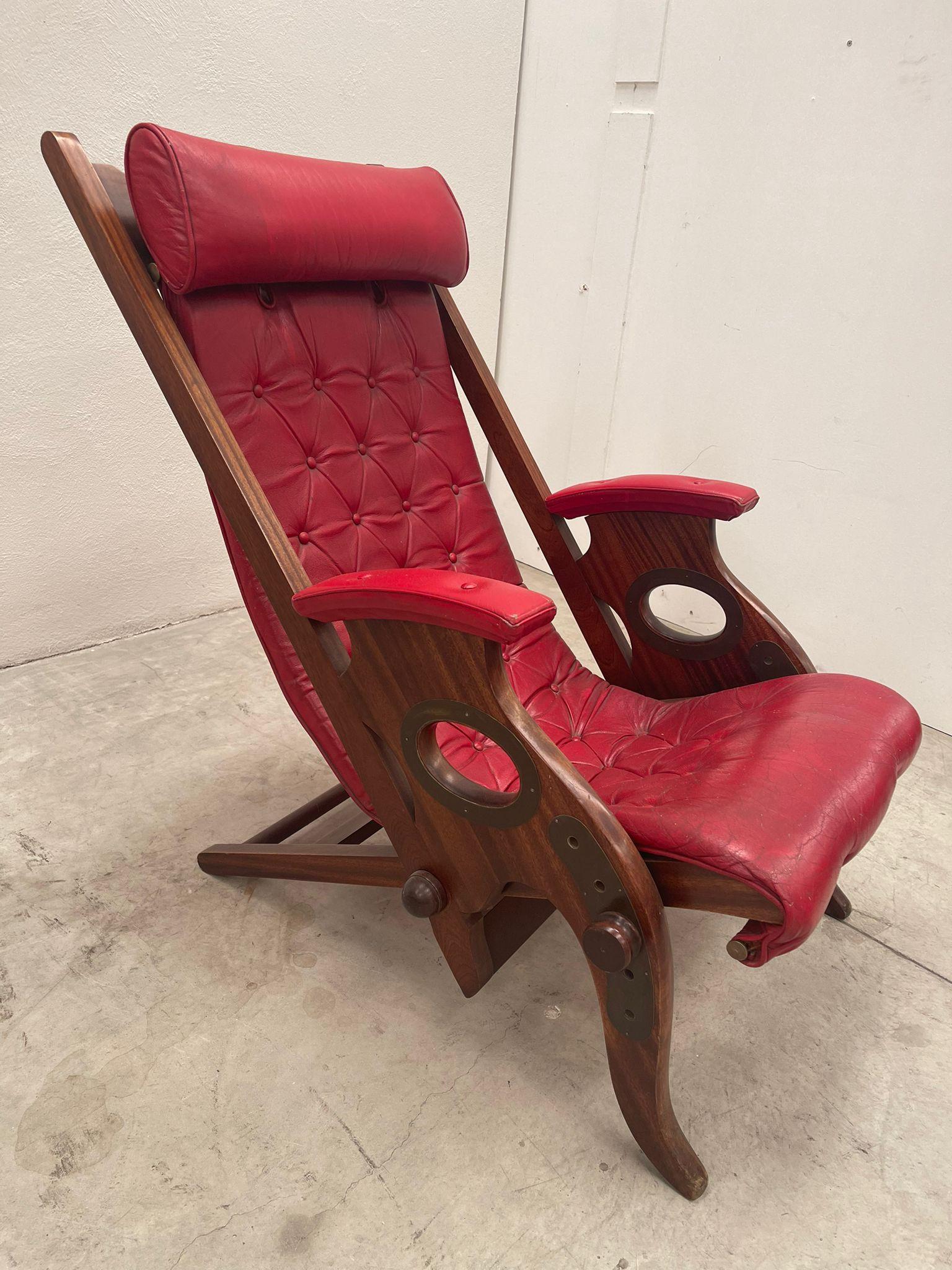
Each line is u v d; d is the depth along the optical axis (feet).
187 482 7.53
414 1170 3.46
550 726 4.71
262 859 4.64
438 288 5.19
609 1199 3.41
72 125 6.07
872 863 5.49
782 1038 4.21
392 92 7.64
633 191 7.80
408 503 4.93
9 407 6.37
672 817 3.12
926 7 5.86
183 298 3.81
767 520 7.74
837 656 7.62
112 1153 3.44
